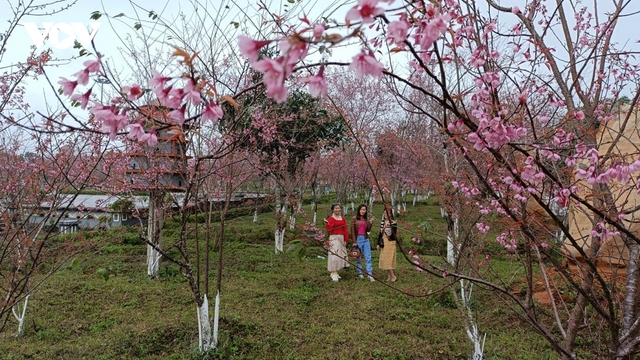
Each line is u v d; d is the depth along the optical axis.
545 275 2.38
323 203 18.84
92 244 4.74
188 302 5.45
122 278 6.48
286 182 9.68
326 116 9.27
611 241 2.76
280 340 4.28
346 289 6.30
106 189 5.94
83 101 1.50
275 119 6.53
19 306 4.91
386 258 6.80
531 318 2.14
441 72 1.43
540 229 2.51
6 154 4.82
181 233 3.67
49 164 4.17
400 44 1.39
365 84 10.52
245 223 12.23
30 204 4.09
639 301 2.21
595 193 1.99
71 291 5.75
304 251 2.45
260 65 0.97
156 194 6.11
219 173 4.89
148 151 5.05
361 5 0.97
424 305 5.44
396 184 12.17
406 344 4.28
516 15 2.51
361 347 4.16
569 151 1.98
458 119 1.70
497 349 4.14
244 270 7.40
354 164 10.68
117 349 3.99
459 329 4.70
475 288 5.67
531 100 2.64
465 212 3.99
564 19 2.48
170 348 4.08
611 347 1.94
